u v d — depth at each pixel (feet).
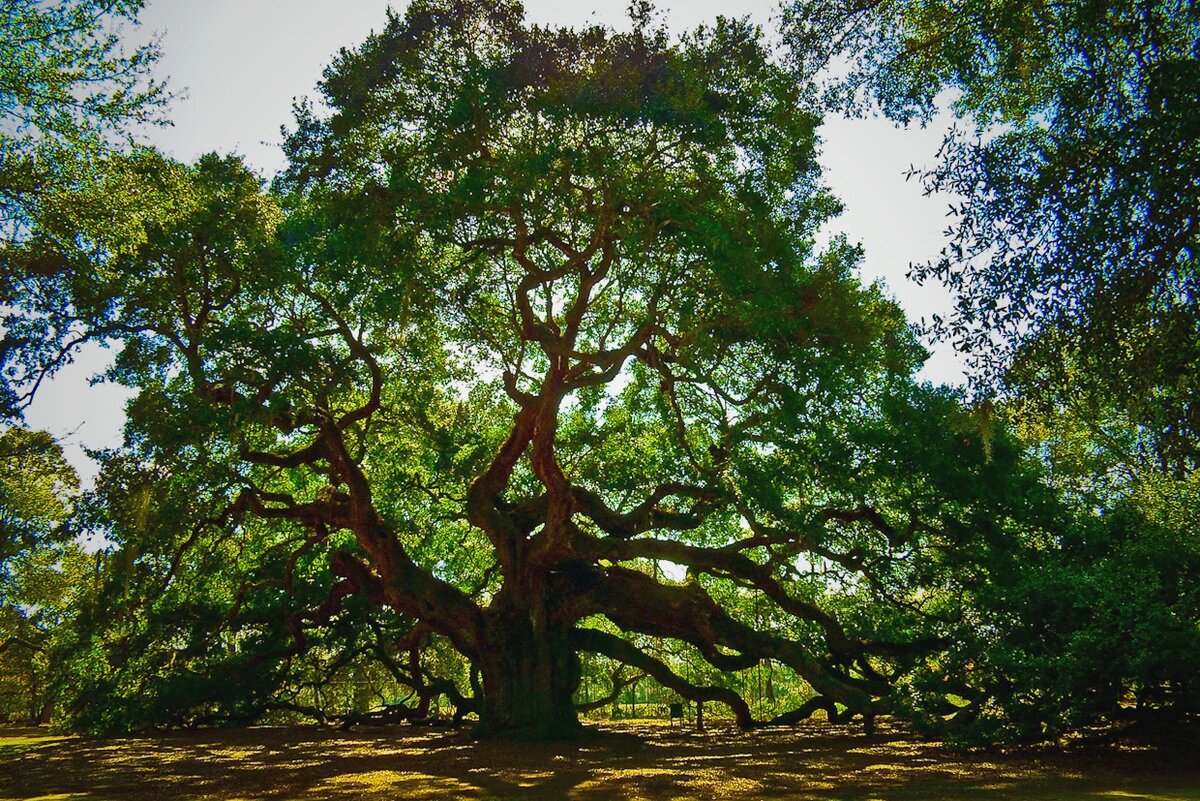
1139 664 44.57
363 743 71.67
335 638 98.73
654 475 77.61
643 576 76.23
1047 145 33.71
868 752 56.49
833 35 40.88
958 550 67.87
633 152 52.24
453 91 51.39
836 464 66.44
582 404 82.74
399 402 80.64
